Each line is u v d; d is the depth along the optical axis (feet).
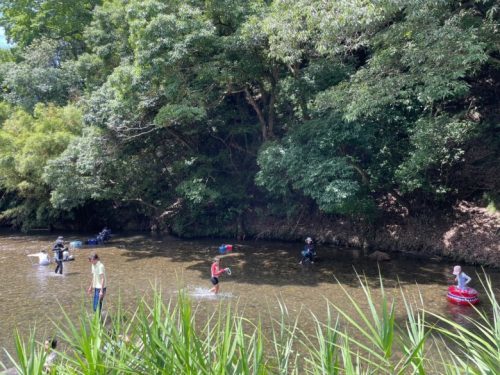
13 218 108.68
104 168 81.56
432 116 59.36
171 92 62.95
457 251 62.95
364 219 75.56
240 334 8.29
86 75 91.25
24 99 101.65
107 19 80.74
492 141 65.98
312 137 61.31
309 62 69.82
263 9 63.62
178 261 66.03
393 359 25.08
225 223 90.27
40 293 47.52
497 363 7.49
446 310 39.91
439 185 68.33
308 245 64.69
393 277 54.03
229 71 65.10
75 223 107.55
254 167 89.04
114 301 43.09
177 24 59.31
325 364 7.91
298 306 42.09
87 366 7.63
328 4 47.19
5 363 28.45
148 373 7.43
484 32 43.80
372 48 57.88
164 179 93.40
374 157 66.08
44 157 85.20
